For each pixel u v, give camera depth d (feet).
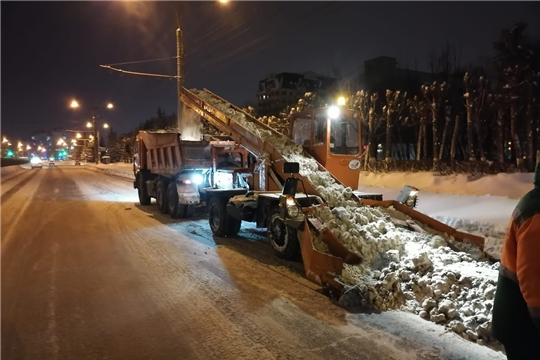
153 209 49.78
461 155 67.15
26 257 26.78
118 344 14.75
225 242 30.50
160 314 17.31
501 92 53.31
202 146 41.47
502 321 7.84
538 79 51.08
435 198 42.11
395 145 84.33
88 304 18.54
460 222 32.17
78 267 24.39
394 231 22.52
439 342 14.46
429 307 16.83
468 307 15.92
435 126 58.70
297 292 19.62
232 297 19.07
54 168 216.13
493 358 13.29
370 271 19.86
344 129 29.32
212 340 14.92
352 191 26.96
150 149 49.29
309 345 14.39
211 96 41.98
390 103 66.49
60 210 49.08
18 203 56.65
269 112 156.15
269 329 15.71
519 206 7.54
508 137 57.93
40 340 15.16
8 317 17.26
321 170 28.22
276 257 25.96
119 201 58.80
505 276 7.86
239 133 33.76
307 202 24.97
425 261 19.06
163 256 26.58
